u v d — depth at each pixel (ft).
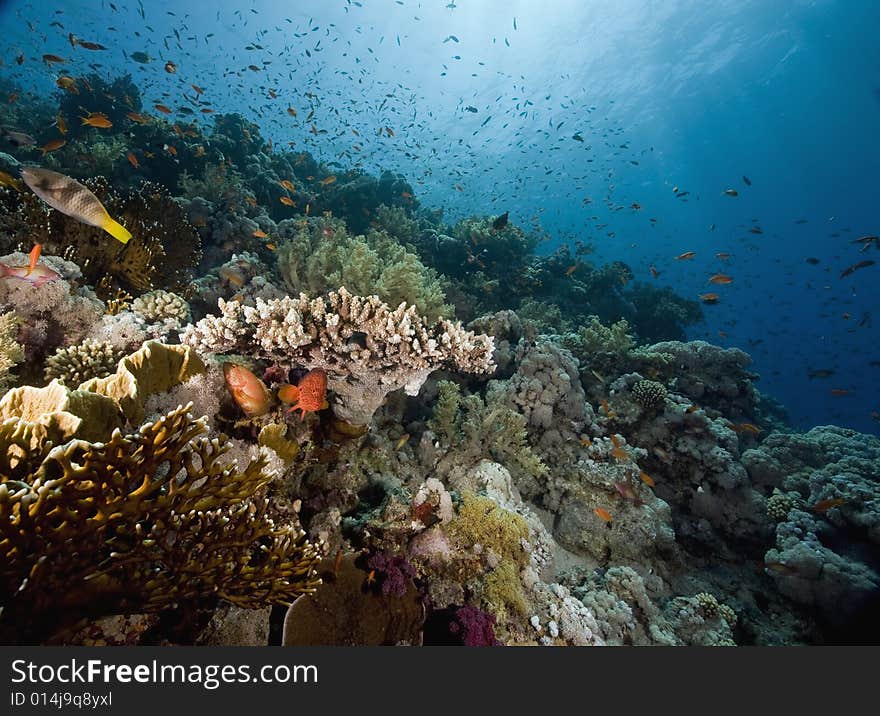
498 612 12.12
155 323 16.33
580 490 21.59
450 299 38.93
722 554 23.57
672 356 32.94
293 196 47.70
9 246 16.12
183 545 6.95
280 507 11.00
